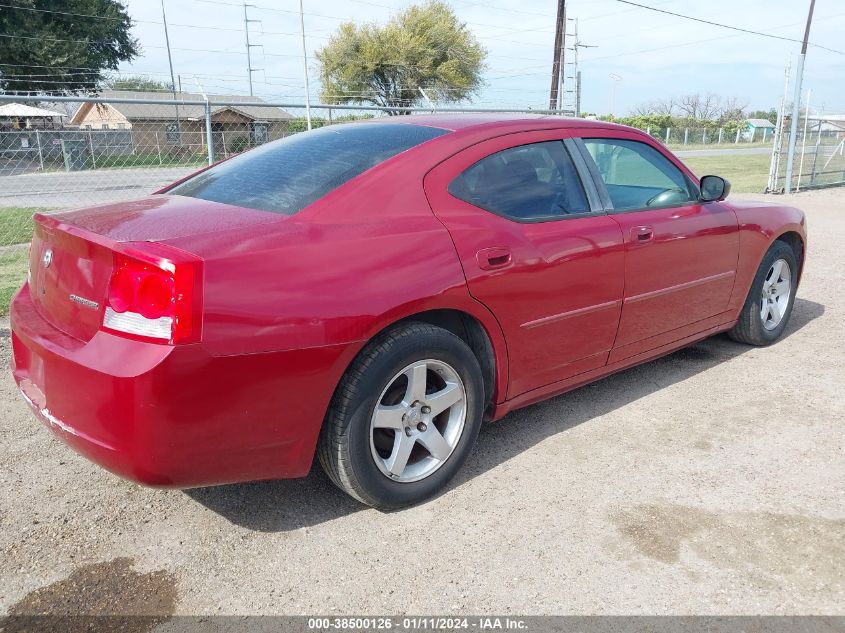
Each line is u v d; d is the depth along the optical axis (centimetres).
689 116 7850
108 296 220
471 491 294
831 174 1953
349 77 4934
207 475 230
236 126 1128
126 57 4600
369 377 251
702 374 427
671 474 305
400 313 254
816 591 229
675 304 383
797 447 329
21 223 1095
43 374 240
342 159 293
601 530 264
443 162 292
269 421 233
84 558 251
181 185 331
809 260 791
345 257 246
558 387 334
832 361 448
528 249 299
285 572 243
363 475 259
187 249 218
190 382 213
